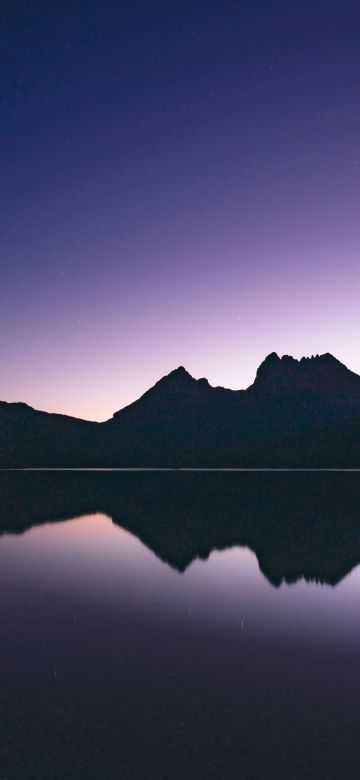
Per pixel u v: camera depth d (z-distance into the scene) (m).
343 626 9.30
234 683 6.90
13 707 6.23
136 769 4.95
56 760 5.10
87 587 12.55
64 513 29.59
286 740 5.46
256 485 60.16
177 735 5.57
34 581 13.27
